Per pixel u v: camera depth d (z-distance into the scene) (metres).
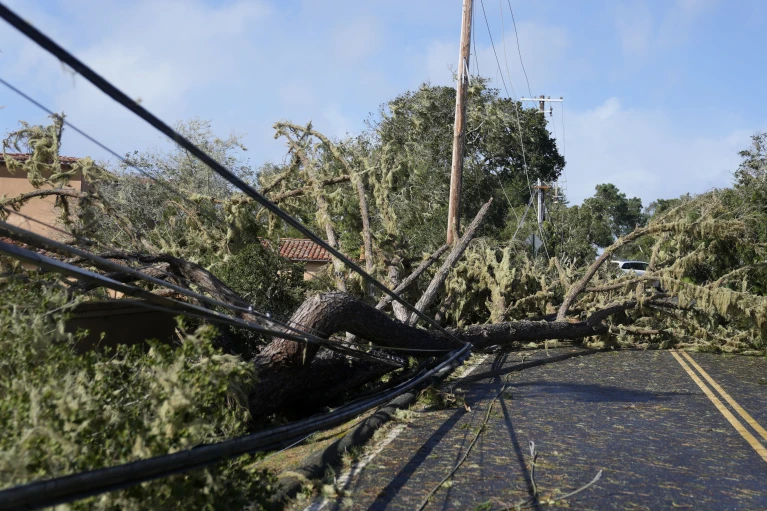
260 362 8.36
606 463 6.69
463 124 19.25
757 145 27.66
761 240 17.56
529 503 5.41
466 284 15.56
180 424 4.39
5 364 5.09
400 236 14.17
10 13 2.79
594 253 46.00
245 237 11.93
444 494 5.62
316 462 6.32
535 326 15.38
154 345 5.00
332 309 8.67
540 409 9.55
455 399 9.83
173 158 28.88
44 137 10.45
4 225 3.98
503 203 42.53
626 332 17.66
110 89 3.35
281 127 13.10
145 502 4.06
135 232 10.27
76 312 8.79
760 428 8.45
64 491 3.46
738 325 17.78
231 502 4.63
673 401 10.29
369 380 10.52
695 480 6.17
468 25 19.39
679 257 17.39
